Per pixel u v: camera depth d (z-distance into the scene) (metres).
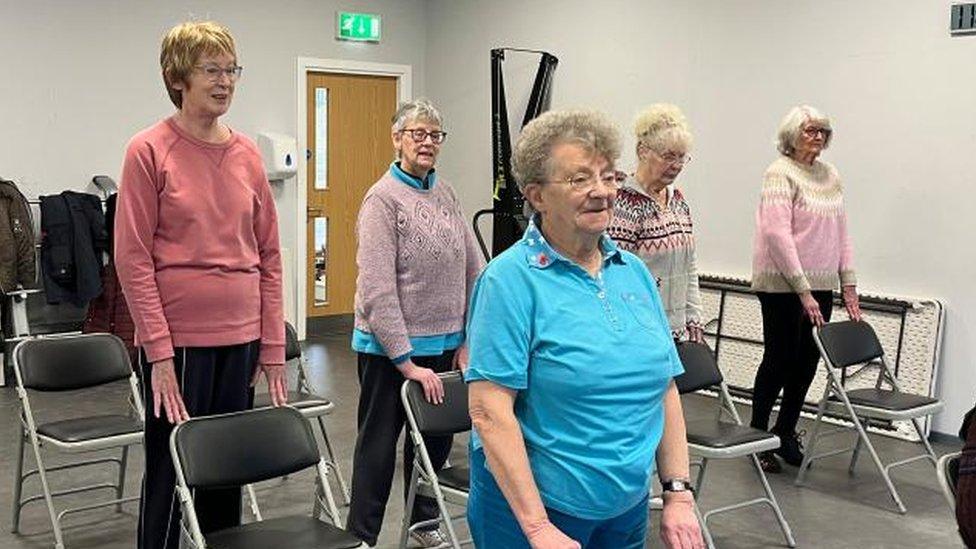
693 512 1.77
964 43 4.88
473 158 7.82
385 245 3.11
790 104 5.63
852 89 5.35
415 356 3.19
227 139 2.59
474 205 7.85
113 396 5.69
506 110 7.32
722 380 3.74
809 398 5.38
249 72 7.23
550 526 1.62
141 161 2.45
